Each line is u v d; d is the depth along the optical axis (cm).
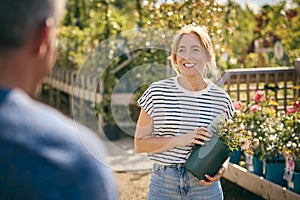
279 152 389
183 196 232
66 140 84
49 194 78
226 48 555
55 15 90
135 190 454
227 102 230
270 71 545
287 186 393
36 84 91
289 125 395
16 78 86
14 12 83
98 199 82
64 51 790
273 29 873
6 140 80
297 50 800
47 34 88
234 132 235
